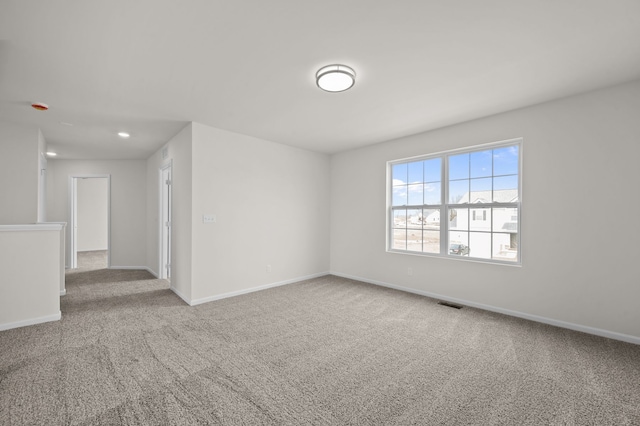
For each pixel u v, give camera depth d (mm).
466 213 3848
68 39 1983
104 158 6098
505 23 1857
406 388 1949
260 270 4508
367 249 5004
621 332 2699
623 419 1661
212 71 2449
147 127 3963
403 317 3293
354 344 2609
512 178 3443
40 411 1678
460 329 2959
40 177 4133
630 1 1647
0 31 1877
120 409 1707
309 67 2398
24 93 2848
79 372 2094
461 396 1864
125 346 2516
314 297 4078
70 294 4141
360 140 4652
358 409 1732
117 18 1772
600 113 2803
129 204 6211
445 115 3508
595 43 2066
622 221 2699
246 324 3059
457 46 2113
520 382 2021
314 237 5383
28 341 2580
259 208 4508
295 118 3615
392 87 2762
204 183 3854
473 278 3695
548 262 3105
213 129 3953
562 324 3012
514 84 2707
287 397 1843
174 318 3217
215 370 2152
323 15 1770
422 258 4234
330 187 5703
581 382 2025
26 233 2961
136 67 2373
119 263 6168
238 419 1637
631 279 2656
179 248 4109
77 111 3330
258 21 1818
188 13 1737
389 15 1777
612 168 2746
